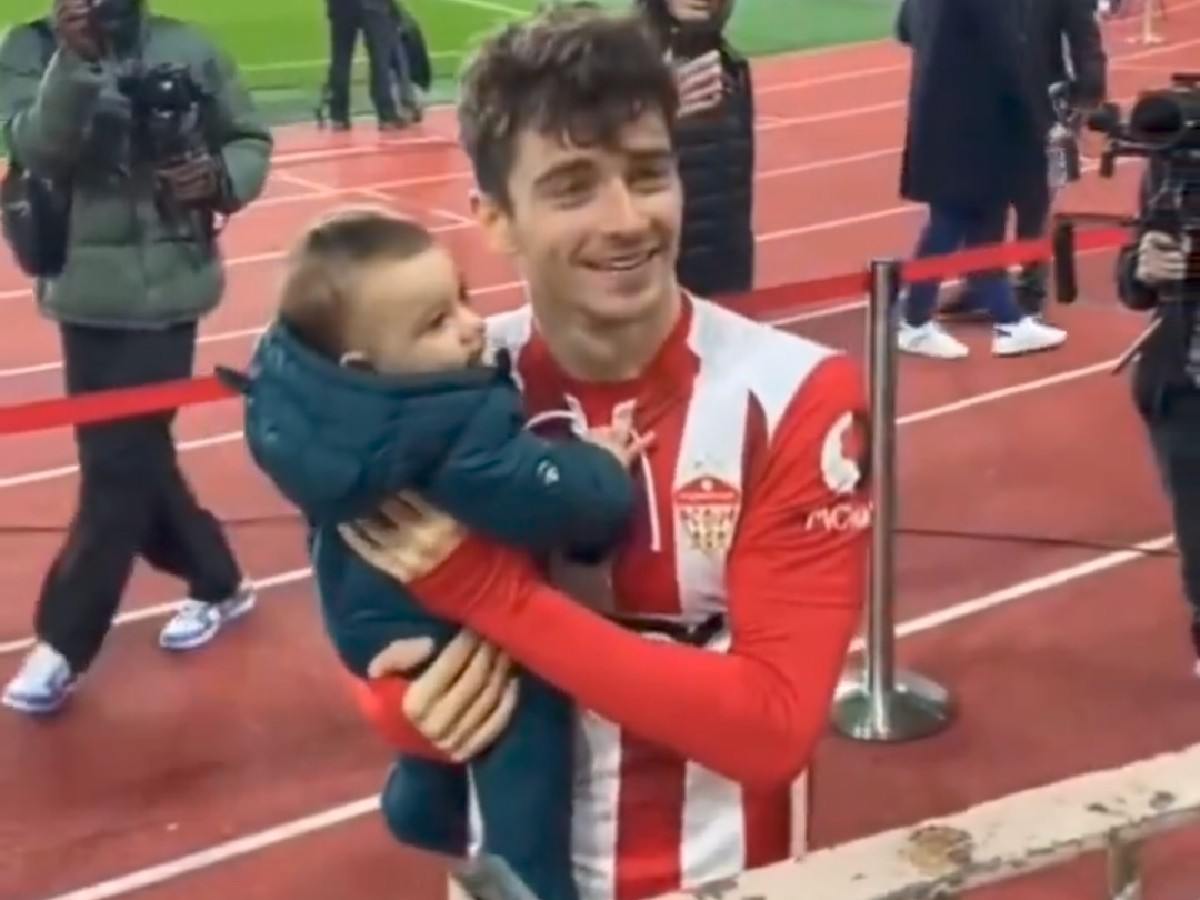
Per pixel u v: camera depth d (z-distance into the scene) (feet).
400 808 7.84
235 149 16.62
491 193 6.92
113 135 15.84
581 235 6.68
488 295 32.12
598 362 7.02
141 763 16.30
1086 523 21.40
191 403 15.17
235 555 20.79
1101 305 30.17
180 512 18.15
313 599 19.65
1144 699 16.99
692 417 7.01
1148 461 23.31
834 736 16.21
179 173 16.11
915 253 27.43
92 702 17.44
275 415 6.68
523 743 7.13
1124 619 18.74
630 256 6.75
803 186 41.24
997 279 27.48
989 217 26.55
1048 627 18.58
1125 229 17.61
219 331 30.66
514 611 6.69
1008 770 15.71
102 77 15.69
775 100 52.13
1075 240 15.85
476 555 6.70
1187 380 15.75
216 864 14.73
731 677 6.73
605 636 6.71
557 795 7.22
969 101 25.89
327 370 6.61
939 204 26.53
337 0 46.60
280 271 7.43
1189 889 13.73
